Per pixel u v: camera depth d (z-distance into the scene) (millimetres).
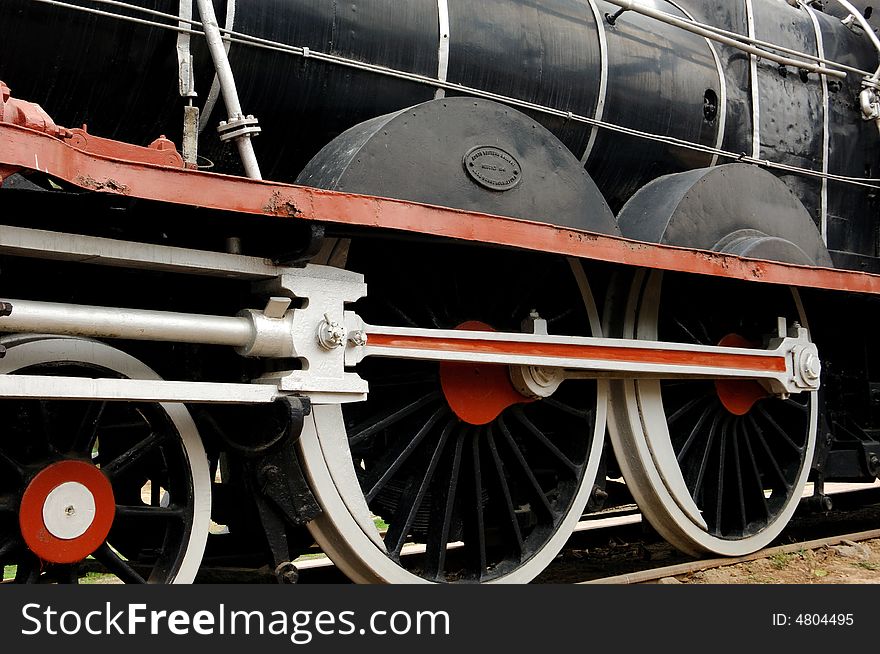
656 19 4215
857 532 5824
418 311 3525
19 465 2582
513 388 3648
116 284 2971
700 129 4496
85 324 2492
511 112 3412
